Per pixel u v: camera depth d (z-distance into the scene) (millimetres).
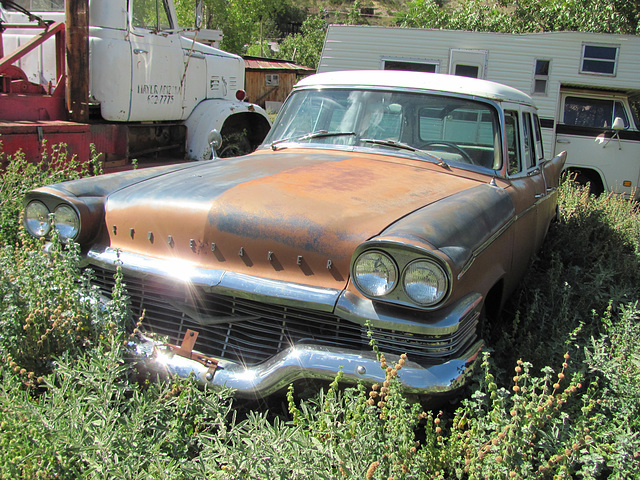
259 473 1894
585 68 9430
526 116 4133
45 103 5680
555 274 3887
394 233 2289
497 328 3328
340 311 2348
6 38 6453
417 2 17781
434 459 2145
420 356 2324
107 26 6156
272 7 38594
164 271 2631
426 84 3730
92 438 1975
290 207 2576
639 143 9289
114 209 2887
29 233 3000
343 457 1965
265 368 2443
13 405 1995
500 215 3006
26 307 2662
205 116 7367
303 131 3910
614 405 2525
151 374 2605
